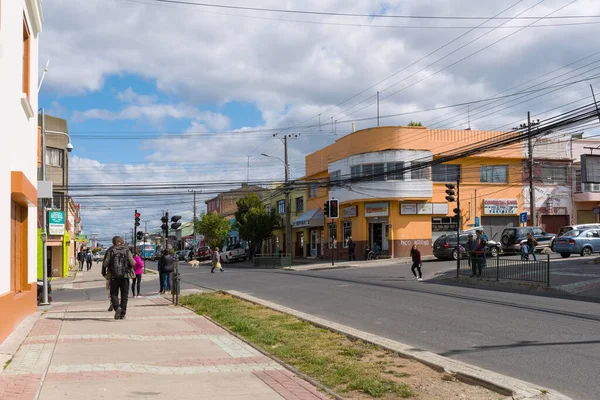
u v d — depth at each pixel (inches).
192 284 1040.8
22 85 495.5
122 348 372.8
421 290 757.9
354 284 864.9
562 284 757.3
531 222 1514.5
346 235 1819.6
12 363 315.3
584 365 325.7
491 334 428.5
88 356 343.0
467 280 885.8
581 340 396.5
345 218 1780.3
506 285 807.7
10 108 414.6
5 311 390.6
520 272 807.7
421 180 1621.6
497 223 1728.6
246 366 324.5
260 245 2310.5
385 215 1631.4
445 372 303.0
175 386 276.4
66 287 1261.1
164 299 735.1
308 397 260.4
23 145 484.1
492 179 1727.4
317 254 2037.4
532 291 746.8
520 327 454.3
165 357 347.9
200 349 375.2
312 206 2086.6
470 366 310.5
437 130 1678.2
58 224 1243.2
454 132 1695.4
